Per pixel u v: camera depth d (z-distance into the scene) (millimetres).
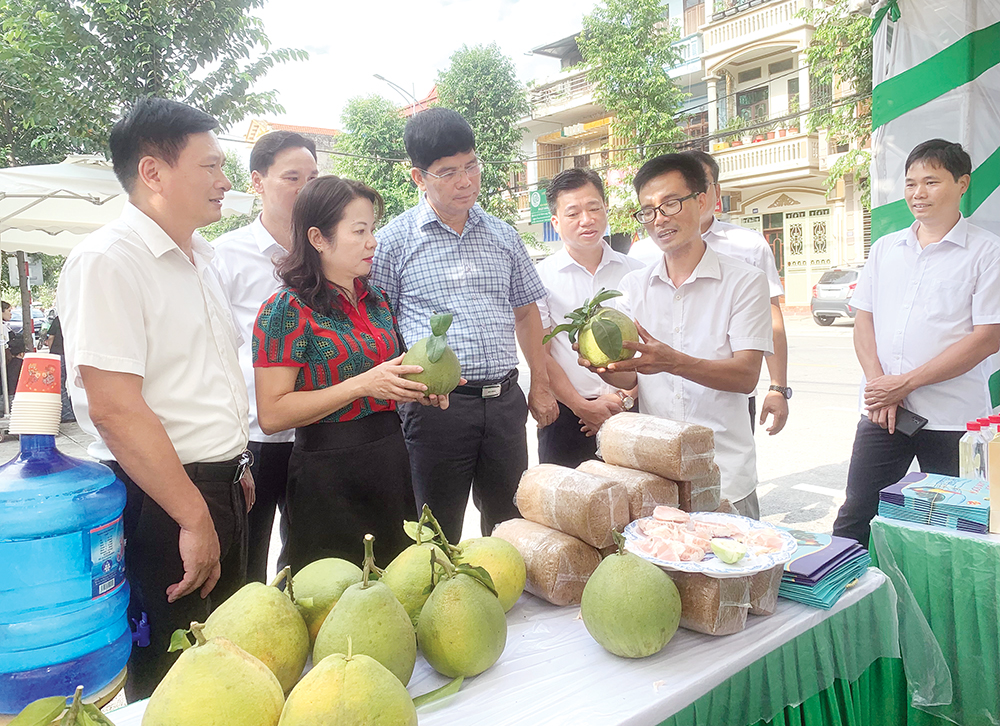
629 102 15312
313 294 1850
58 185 6219
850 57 10570
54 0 6809
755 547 1416
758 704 1354
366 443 1933
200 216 1768
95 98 7086
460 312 2510
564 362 3189
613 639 1228
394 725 891
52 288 18688
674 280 2398
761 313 2236
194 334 1764
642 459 1634
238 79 7496
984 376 2836
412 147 2408
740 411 2340
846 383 9117
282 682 1083
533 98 22297
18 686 1317
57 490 1338
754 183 17891
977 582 1855
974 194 3523
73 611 1355
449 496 2531
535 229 21250
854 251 17016
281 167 2666
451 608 1175
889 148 3748
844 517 2980
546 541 1520
